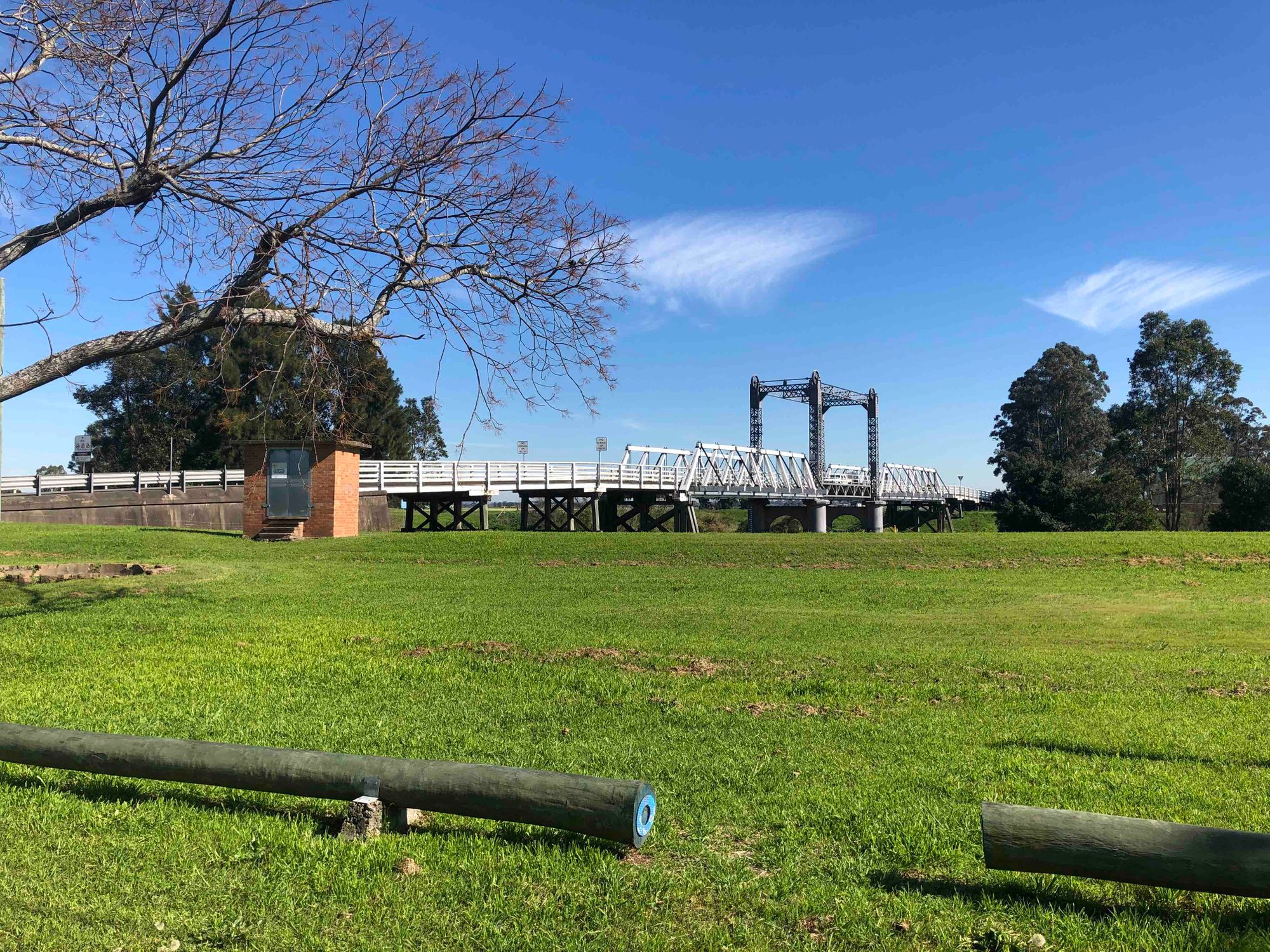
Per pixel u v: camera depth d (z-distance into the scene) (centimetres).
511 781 503
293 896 452
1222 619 1588
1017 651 1248
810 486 8100
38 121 901
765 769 671
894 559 2433
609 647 1223
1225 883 389
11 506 3281
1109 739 763
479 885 461
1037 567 2322
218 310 891
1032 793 601
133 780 640
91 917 430
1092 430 8525
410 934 414
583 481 4616
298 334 944
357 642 1237
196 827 540
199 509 3716
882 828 538
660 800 593
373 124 945
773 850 509
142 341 893
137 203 920
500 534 2836
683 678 1025
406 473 3784
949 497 11188
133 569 1967
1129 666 1129
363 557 2456
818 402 8950
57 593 1611
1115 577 2162
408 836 524
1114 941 398
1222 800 585
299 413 966
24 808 572
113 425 5047
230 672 1034
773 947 400
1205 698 947
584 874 473
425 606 1634
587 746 733
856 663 1127
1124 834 406
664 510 9544
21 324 845
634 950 398
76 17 899
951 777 645
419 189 939
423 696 936
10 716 813
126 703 872
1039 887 457
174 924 423
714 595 1883
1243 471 6066
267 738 740
